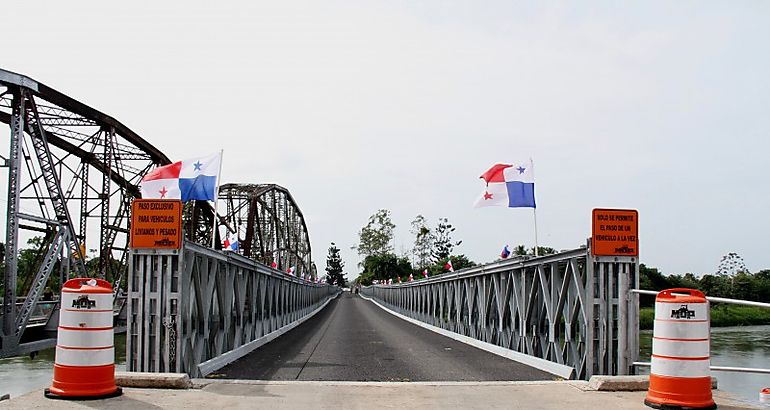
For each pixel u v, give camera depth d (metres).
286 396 9.17
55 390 8.59
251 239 56.94
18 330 24.97
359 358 15.92
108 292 8.88
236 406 8.40
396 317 46.91
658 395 8.19
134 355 10.52
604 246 10.48
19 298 28.45
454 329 25.59
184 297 11.15
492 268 17.66
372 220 151.12
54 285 46.25
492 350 17.53
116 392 8.86
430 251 125.38
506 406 8.51
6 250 24.41
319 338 23.73
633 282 10.49
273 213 68.69
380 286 83.00
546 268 13.71
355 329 30.31
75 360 8.59
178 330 10.48
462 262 94.81
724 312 59.44
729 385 18.41
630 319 10.38
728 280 76.88
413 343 21.12
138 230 10.58
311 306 53.66
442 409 8.32
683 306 8.10
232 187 63.66
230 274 15.44
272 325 24.77
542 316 14.32
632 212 10.59
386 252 147.38
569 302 12.09
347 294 165.62
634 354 10.32
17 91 26.05
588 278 10.55
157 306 10.50
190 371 11.31
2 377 20.11
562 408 8.34
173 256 10.57
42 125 29.27
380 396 9.23
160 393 9.21
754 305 7.79
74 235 29.45
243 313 17.95
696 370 8.03
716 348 31.94
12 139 25.45
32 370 21.81
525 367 13.91
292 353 17.31
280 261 70.31
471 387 9.97
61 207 28.83
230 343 16.09
